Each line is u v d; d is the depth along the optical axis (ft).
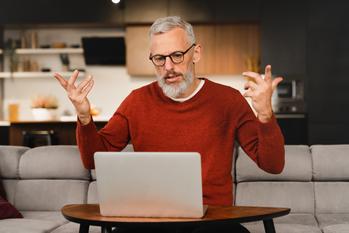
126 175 6.07
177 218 6.09
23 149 12.59
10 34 26.40
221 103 7.80
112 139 8.00
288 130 23.43
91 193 11.68
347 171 11.19
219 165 7.63
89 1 24.54
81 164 11.89
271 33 24.02
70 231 9.71
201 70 25.04
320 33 23.76
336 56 23.67
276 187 11.28
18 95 26.61
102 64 25.88
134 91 8.25
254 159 7.43
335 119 23.62
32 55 26.53
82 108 6.94
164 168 5.97
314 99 23.72
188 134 7.73
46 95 26.45
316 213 11.10
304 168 11.30
